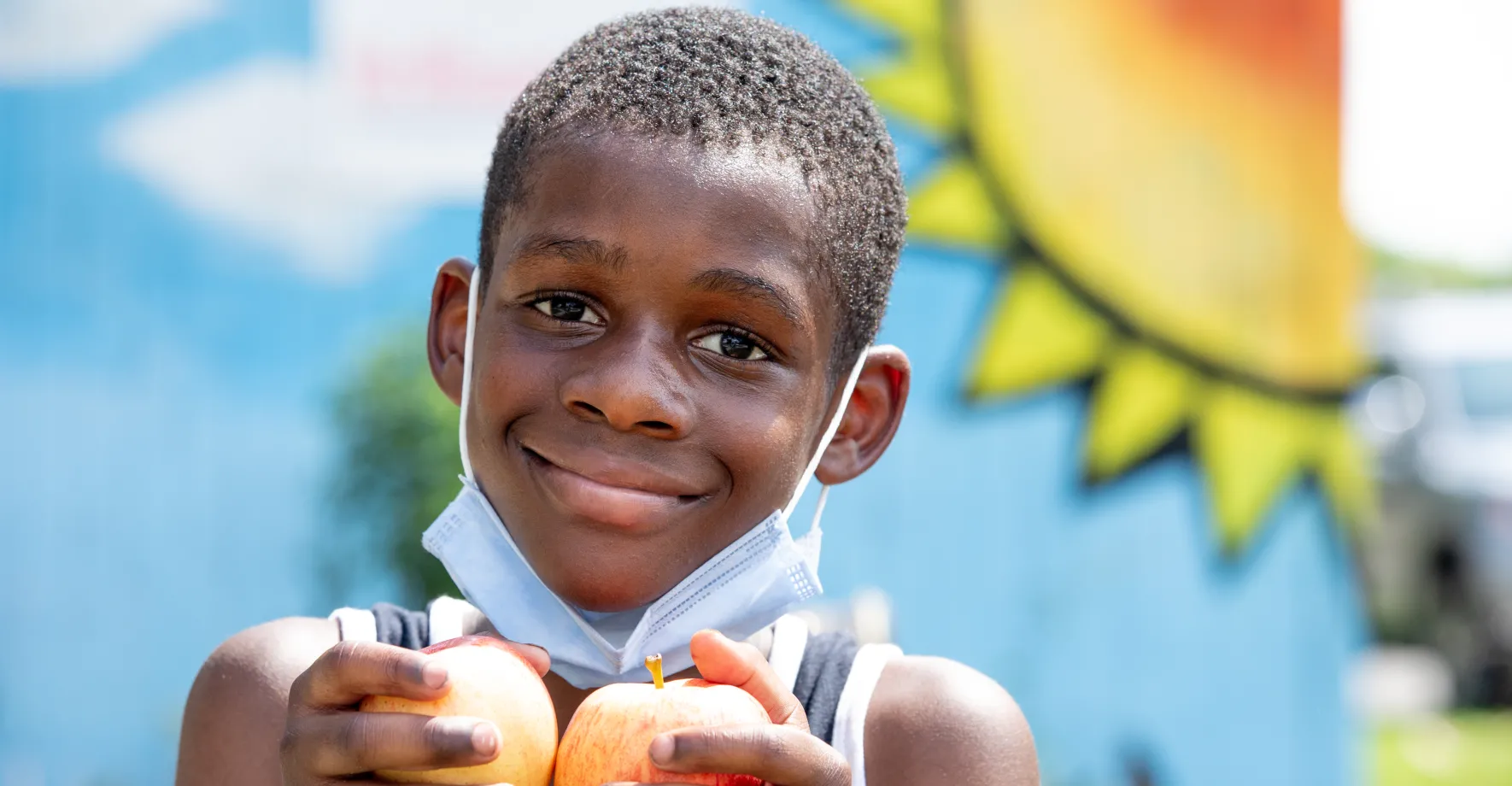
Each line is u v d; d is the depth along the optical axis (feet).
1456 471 36.47
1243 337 18.54
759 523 5.59
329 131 17.15
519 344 5.45
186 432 17.19
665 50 5.63
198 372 17.20
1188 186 18.37
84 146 17.11
